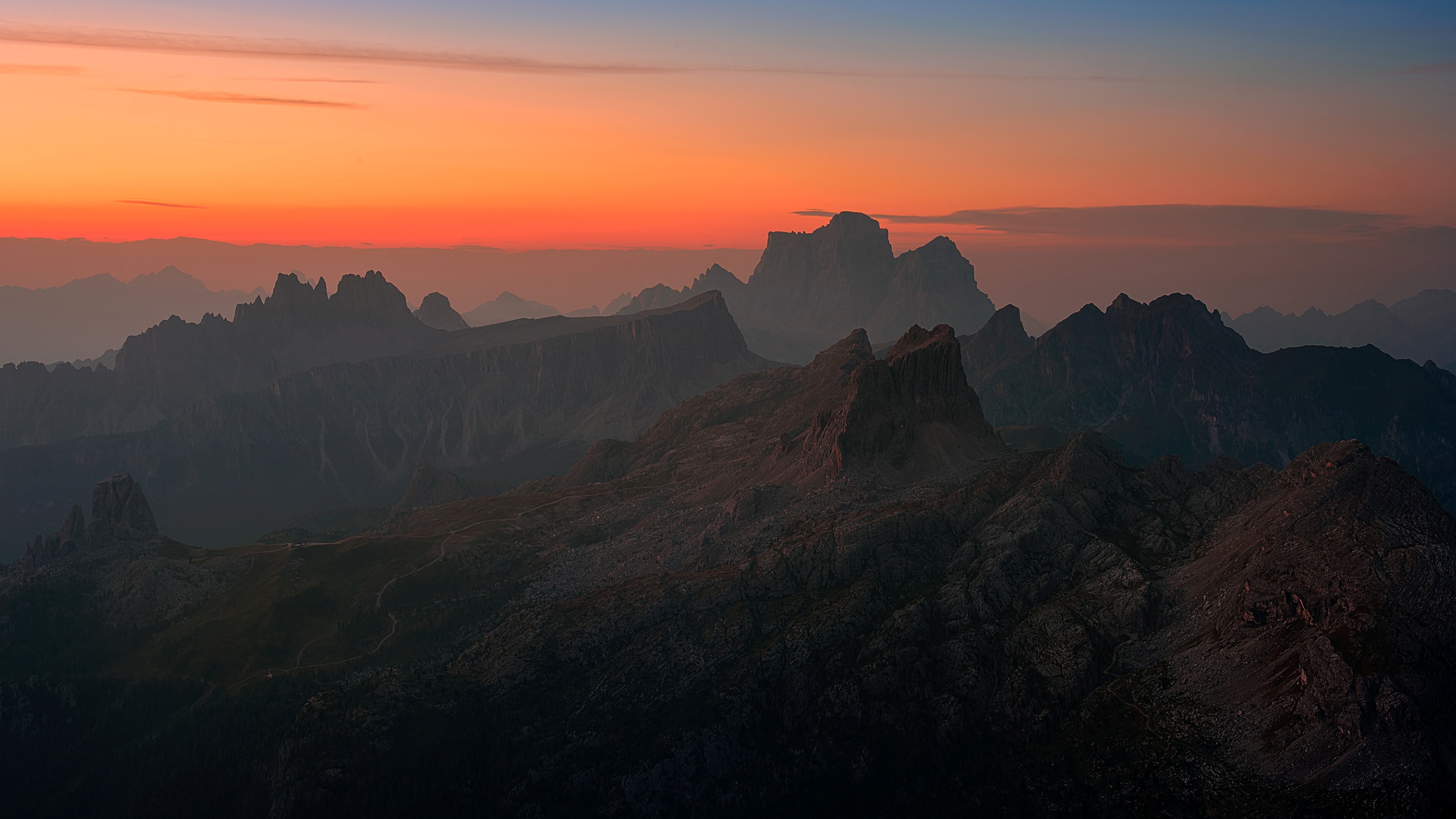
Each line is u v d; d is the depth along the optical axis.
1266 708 174.12
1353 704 161.00
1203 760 173.25
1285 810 157.75
